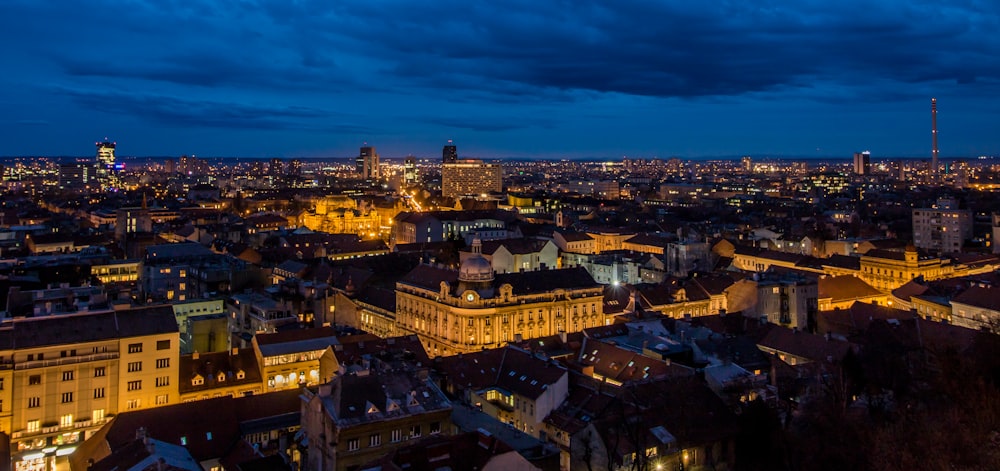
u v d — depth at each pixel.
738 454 121.31
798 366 145.38
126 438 120.12
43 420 141.50
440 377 146.50
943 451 91.50
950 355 117.31
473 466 97.75
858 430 104.44
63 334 144.88
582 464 121.31
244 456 118.25
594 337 174.25
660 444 116.31
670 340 161.50
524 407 139.00
